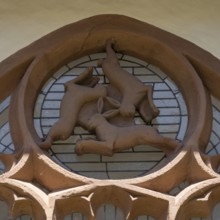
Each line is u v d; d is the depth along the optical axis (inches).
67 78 258.2
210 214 230.4
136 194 227.9
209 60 257.0
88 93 249.3
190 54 257.6
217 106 254.2
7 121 249.4
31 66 253.0
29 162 234.2
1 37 259.9
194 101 251.6
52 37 259.0
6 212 233.0
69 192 227.0
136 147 243.9
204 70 256.4
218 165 239.1
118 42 261.6
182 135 248.2
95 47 261.6
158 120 250.5
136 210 228.2
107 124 244.4
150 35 259.8
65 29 260.4
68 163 241.9
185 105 253.8
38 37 259.4
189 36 261.1
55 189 231.6
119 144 241.8
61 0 264.7
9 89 253.6
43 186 233.0
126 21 262.4
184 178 235.3
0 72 252.7
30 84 251.9
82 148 241.1
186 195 227.3
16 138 243.0
